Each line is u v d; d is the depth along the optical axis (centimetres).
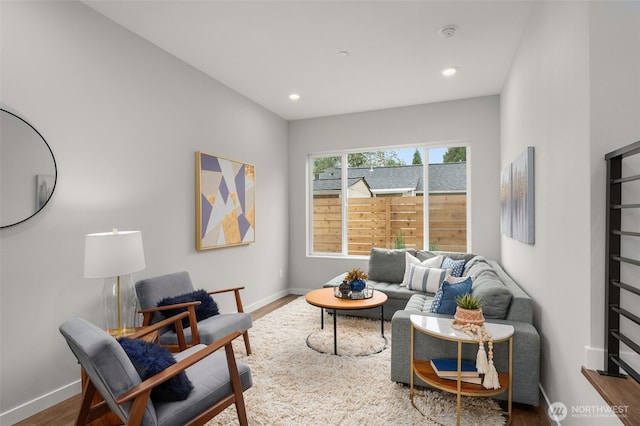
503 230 373
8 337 200
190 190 335
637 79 140
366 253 502
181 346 232
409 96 427
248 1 235
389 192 492
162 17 255
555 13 190
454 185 459
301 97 428
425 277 378
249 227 422
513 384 209
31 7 210
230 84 385
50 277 220
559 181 185
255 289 440
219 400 171
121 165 266
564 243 178
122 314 230
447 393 227
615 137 142
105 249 209
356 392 229
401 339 234
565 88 175
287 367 266
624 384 131
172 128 314
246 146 425
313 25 266
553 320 197
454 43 294
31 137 209
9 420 198
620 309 133
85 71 240
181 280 291
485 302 235
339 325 367
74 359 232
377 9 245
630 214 137
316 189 526
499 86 395
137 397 138
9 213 199
